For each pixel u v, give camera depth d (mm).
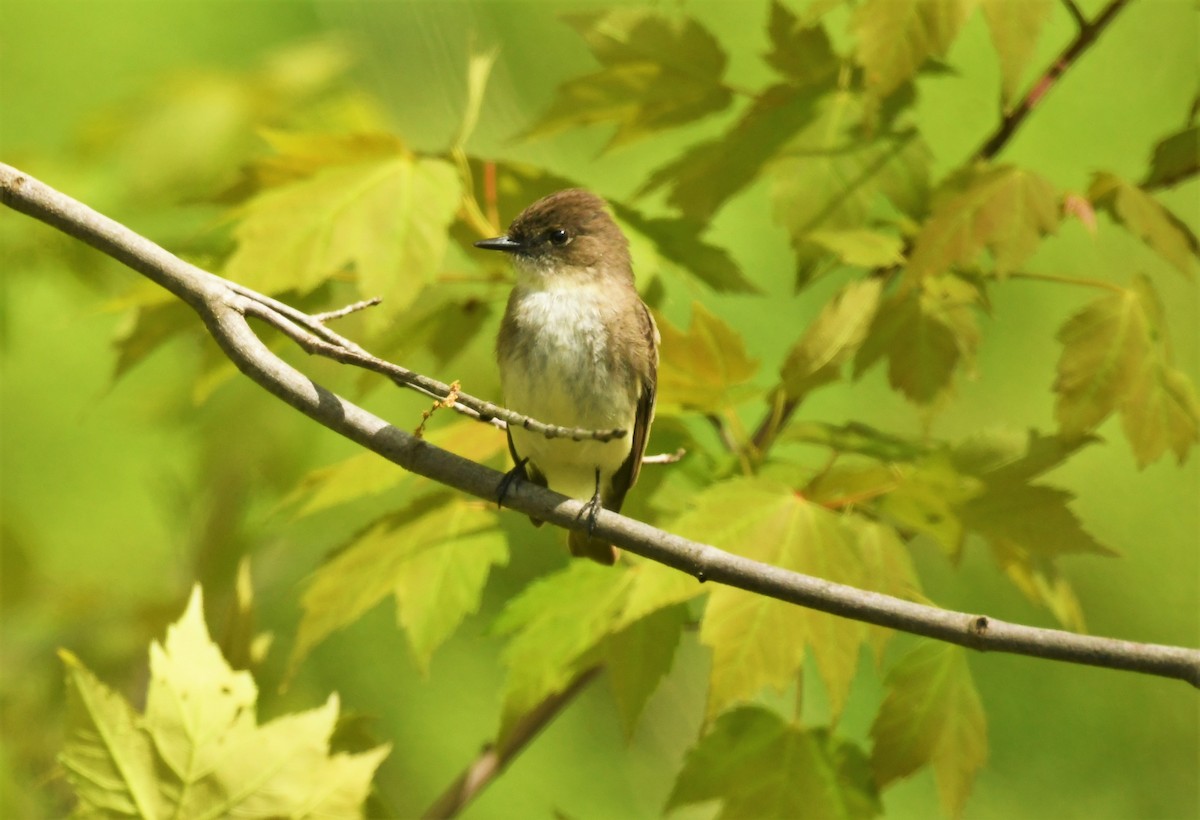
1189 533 17422
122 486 16422
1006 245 8305
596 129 16594
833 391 16828
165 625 12406
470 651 16734
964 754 8016
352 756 7637
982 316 17453
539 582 8250
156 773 7125
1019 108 9602
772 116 9203
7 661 12125
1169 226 8633
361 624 16859
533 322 8695
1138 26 17750
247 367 6598
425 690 16516
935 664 8086
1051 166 17141
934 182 9008
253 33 17750
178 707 7207
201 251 11875
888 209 11039
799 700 8430
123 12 17391
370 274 8211
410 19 14836
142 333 8898
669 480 8953
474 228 9562
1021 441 8164
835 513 7773
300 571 15070
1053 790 16531
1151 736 16875
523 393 8664
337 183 8477
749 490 7793
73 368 16703
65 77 16891
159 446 16734
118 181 12656
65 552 15711
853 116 9055
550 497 6895
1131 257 17734
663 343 8719
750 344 16359
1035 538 7855
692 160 9344
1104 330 8281
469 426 8883
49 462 16281
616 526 6801
